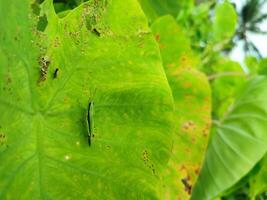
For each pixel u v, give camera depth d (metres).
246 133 0.31
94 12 0.21
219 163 0.31
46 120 0.20
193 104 0.32
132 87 0.22
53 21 0.20
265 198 0.38
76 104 0.21
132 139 0.22
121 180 0.22
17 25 0.19
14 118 0.19
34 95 0.20
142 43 0.22
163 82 0.22
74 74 0.21
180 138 0.31
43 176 0.20
